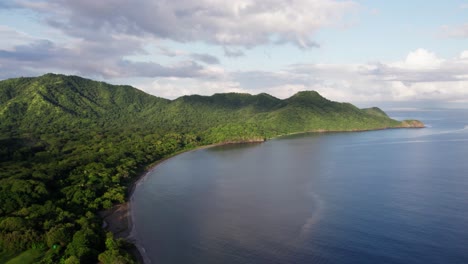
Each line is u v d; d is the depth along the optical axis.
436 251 101.19
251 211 138.00
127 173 190.00
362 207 139.38
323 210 136.75
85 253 95.31
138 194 165.00
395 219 125.56
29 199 132.25
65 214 120.06
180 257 100.75
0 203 127.00
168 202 152.00
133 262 93.25
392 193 158.25
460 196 151.88
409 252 100.88
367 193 159.25
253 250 104.19
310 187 171.50
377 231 115.44
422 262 95.31
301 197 155.25
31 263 94.75
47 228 108.75
